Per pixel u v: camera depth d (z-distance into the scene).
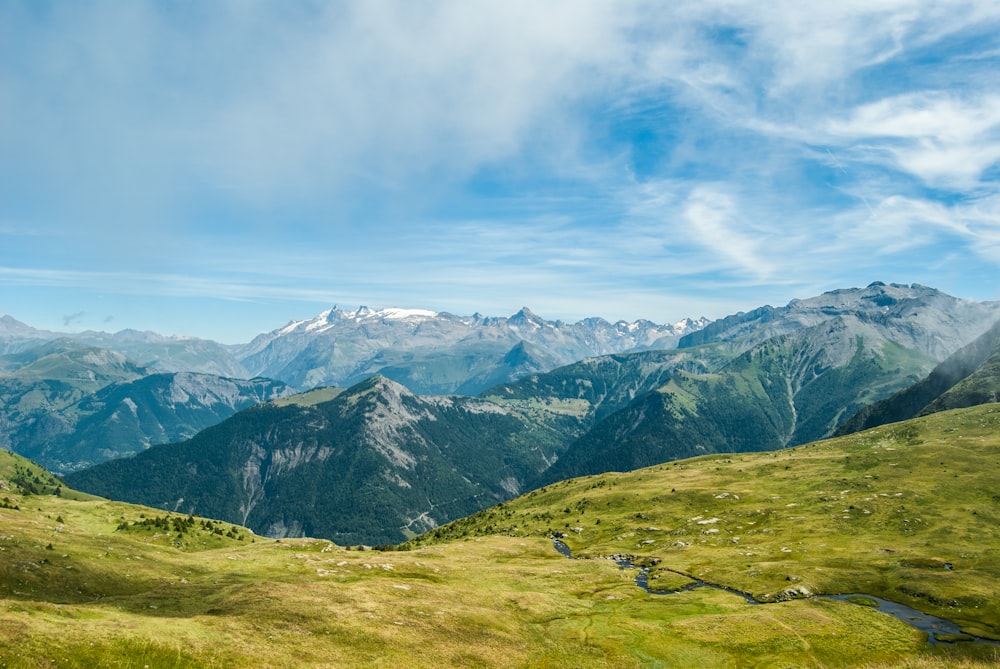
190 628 60.44
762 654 83.69
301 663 58.66
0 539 92.19
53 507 193.75
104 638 51.59
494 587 121.94
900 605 106.50
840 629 93.19
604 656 80.56
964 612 99.94
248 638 61.59
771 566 131.62
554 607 104.75
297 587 86.19
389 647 68.19
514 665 73.06
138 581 92.44
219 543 180.12
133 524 177.75
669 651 84.19
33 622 50.97
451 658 69.81
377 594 89.94
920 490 171.00
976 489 165.62
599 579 136.00
